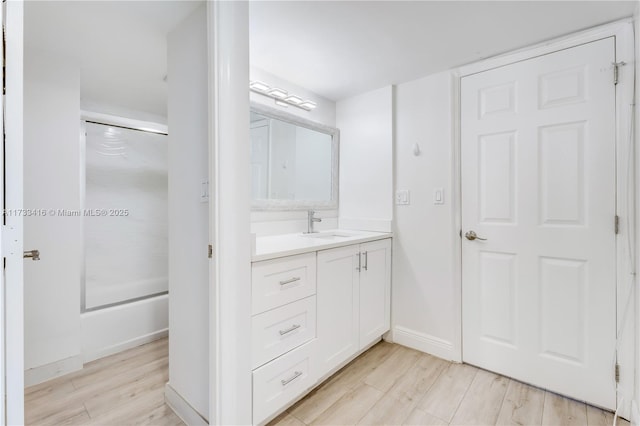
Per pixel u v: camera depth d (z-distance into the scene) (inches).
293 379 60.8
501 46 71.4
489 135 77.4
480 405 64.6
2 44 29.4
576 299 66.3
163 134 110.7
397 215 93.6
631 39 59.7
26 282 71.2
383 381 73.3
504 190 75.3
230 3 48.3
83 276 87.7
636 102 58.4
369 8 56.7
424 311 88.2
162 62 74.3
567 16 59.9
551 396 67.6
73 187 77.1
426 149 87.5
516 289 73.8
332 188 104.8
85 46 67.3
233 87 48.6
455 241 82.3
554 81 68.5
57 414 61.8
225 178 48.1
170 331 64.5
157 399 66.8
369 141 99.1
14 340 30.4
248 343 51.1
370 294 84.7
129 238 102.4
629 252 60.2
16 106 30.5
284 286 59.2
